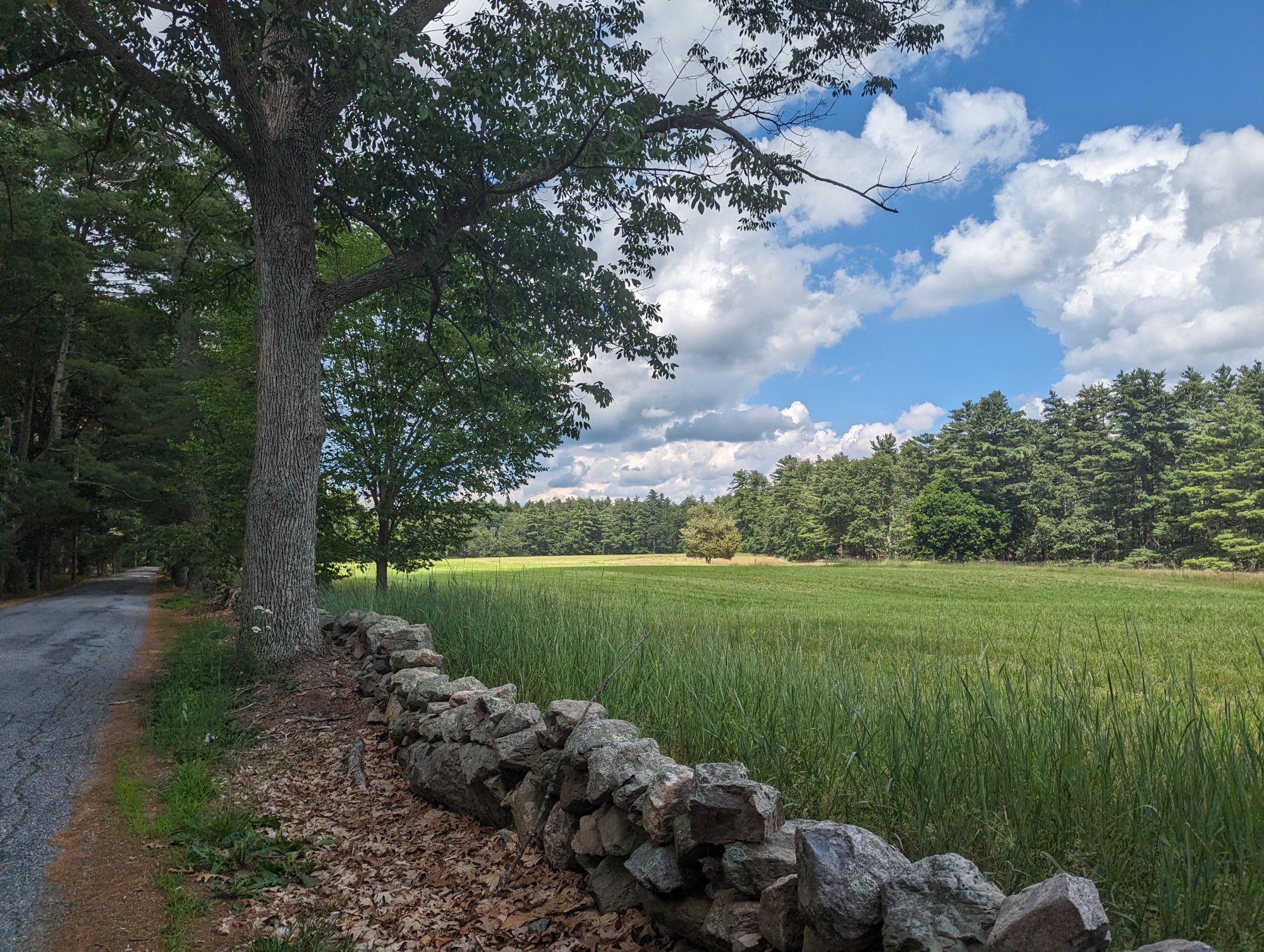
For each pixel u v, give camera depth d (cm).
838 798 360
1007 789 306
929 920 193
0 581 2770
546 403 1273
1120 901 248
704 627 928
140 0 823
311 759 604
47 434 3256
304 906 360
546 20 923
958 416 8369
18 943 318
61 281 2406
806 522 9619
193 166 1263
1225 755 287
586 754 357
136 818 465
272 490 864
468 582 1448
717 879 279
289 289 895
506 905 351
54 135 2203
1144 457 6888
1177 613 2177
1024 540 7506
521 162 1003
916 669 446
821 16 1149
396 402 1323
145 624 1711
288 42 767
